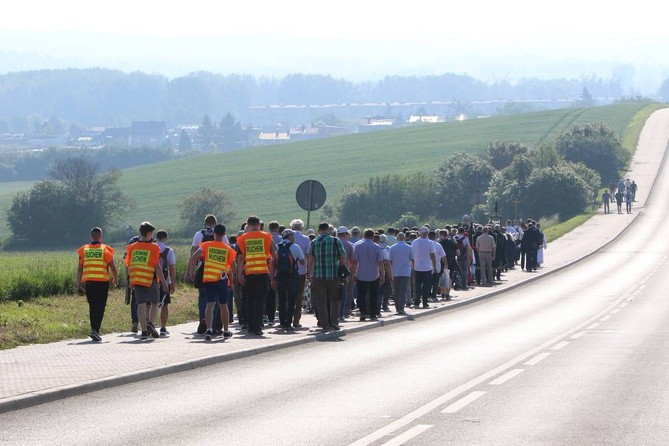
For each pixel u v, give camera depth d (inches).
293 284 1990.7
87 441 918.4
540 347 1738.4
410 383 1289.4
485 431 945.5
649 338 1889.8
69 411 1084.5
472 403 1119.0
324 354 1649.9
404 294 2447.1
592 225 6599.4
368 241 2262.6
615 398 1149.1
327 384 1284.4
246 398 1168.8
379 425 983.6
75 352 1578.5
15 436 945.5
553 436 918.4
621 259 4719.5
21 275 2415.1
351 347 1764.3
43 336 1779.0
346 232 2281.0
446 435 927.0
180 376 1371.8
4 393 1142.3
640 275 3924.7
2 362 1446.9
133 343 1727.4
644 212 7347.4
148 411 1080.8
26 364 1422.2
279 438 922.1
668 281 3639.3
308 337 1859.0
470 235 3590.1
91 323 1766.7
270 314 2144.4
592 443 885.8
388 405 1108.5
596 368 1435.8
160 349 1627.7
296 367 1470.2
